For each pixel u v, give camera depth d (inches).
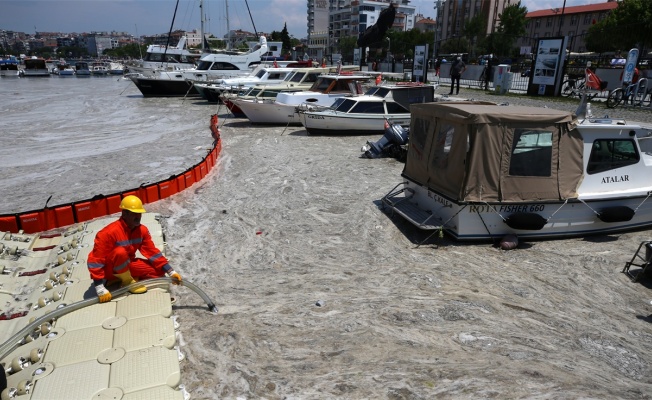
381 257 260.8
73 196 379.9
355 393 150.9
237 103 760.3
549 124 256.5
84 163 499.2
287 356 170.9
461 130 258.1
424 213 300.5
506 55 2630.4
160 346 158.1
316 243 281.9
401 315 198.4
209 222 317.4
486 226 270.7
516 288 223.1
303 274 239.9
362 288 224.1
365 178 431.2
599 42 1611.7
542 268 244.2
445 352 173.3
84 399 132.6
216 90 998.4
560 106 800.9
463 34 3053.6
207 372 161.6
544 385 154.4
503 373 160.6
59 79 2255.2
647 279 231.1
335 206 351.9
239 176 441.1
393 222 316.2
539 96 972.6
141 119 847.7
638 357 171.2
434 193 286.7
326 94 756.0
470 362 167.0
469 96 978.7
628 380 158.4
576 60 1332.4
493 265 248.2
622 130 271.4
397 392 150.9
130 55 6279.5
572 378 158.2
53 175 447.8
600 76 999.6
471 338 182.2
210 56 1256.2
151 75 1227.2
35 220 292.7
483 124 249.8
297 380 157.6
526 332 186.9
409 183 321.7
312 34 6127.0
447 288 223.5
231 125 774.5
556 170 265.6
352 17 5359.3
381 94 680.4
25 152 556.1
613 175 279.3
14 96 1299.2
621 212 274.1
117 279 195.0
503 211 268.4
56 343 158.1
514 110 264.5
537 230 273.4
